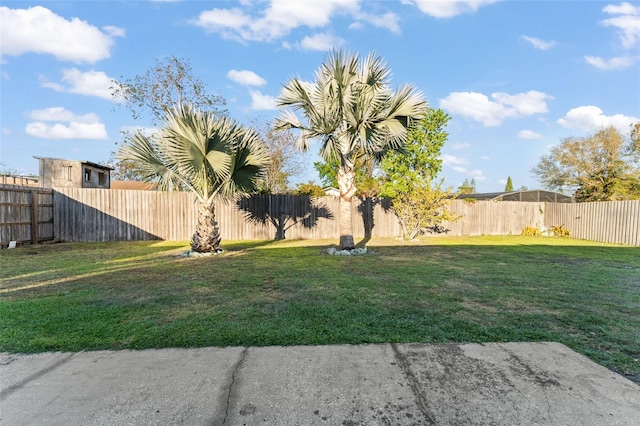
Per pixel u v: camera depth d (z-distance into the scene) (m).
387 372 2.23
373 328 3.03
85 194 10.95
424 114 7.96
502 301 3.93
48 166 17.34
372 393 1.98
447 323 3.17
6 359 2.40
